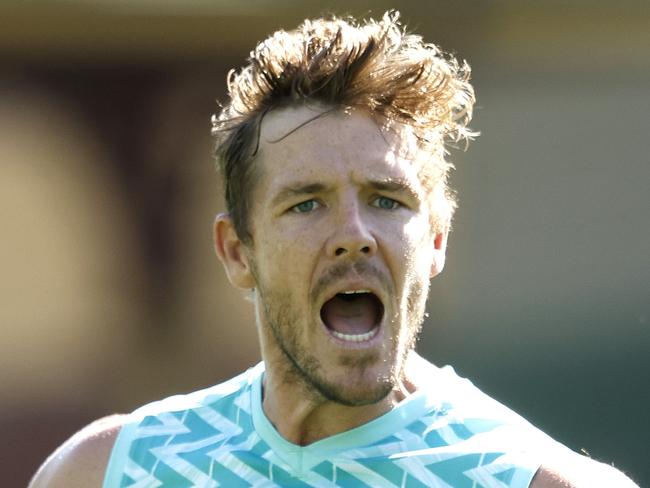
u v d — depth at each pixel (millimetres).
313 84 7758
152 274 23234
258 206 7922
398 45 7988
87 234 23016
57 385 22922
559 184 23344
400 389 7965
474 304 23359
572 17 22812
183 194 23172
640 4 22766
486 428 7828
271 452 7914
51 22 22109
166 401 8805
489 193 23328
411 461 7645
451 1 22562
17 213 22797
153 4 22250
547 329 23219
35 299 22906
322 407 7762
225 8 22234
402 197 7641
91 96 22828
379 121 7758
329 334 7578
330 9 22250
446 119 8055
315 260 7566
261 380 8336
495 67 23141
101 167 23016
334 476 7691
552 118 23312
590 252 23250
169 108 22984
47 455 22688
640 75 23203
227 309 23359
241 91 8211
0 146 22703
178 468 8172
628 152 23188
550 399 23031
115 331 23109
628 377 22828
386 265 7543
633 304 23062
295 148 7691
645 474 22453
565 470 7418
